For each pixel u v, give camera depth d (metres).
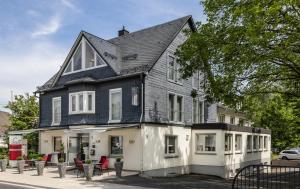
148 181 20.30
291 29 16.25
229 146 29.61
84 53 28.67
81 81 26.92
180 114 28.62
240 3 17.58
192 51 19.95
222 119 41.59
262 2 15.72
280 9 15.32
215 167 27.78
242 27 16.88
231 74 18.67
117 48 29.86
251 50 17.06
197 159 28.92
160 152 25.39
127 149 24.45
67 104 29.50
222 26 18.92
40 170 22.09
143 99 24.31
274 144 47.41
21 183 18.55
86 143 27.52
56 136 30.69
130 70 25.67
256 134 35.78
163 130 25.95
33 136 34.66
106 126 25.34
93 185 17.75
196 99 30.91
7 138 39.00
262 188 18.17
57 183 18.41
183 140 28.28
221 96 19.47
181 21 29.77
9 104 38.94
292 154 48.00
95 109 27.11
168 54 27.34
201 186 19.33
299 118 37.97
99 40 28.75
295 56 18.48
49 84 31.80
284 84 21.91
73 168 24.70
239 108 21.50
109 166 25.28
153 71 25.48
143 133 23.86
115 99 26.20
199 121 31.34
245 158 32.72
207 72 20.31
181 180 22.66
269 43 16.86
